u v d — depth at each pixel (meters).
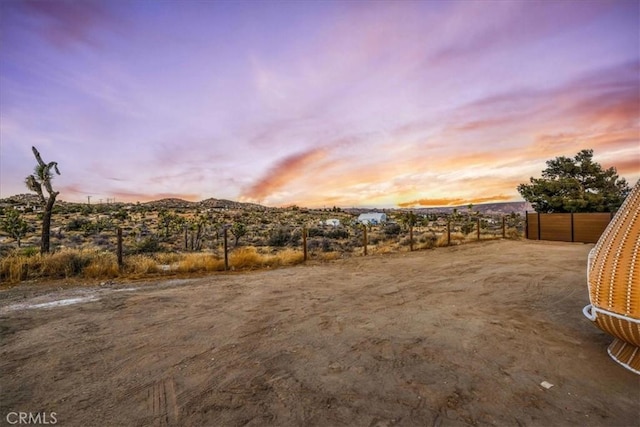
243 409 2.73
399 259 12.62
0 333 4.70
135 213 89.62
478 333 4.39
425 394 2.90
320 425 2.50
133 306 6.17
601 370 3.30
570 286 7.18
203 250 23.33
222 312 5.72
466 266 10.34
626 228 3.26
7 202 97.88
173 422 2.58
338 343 4.16
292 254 12.88
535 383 3.06
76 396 2.98
